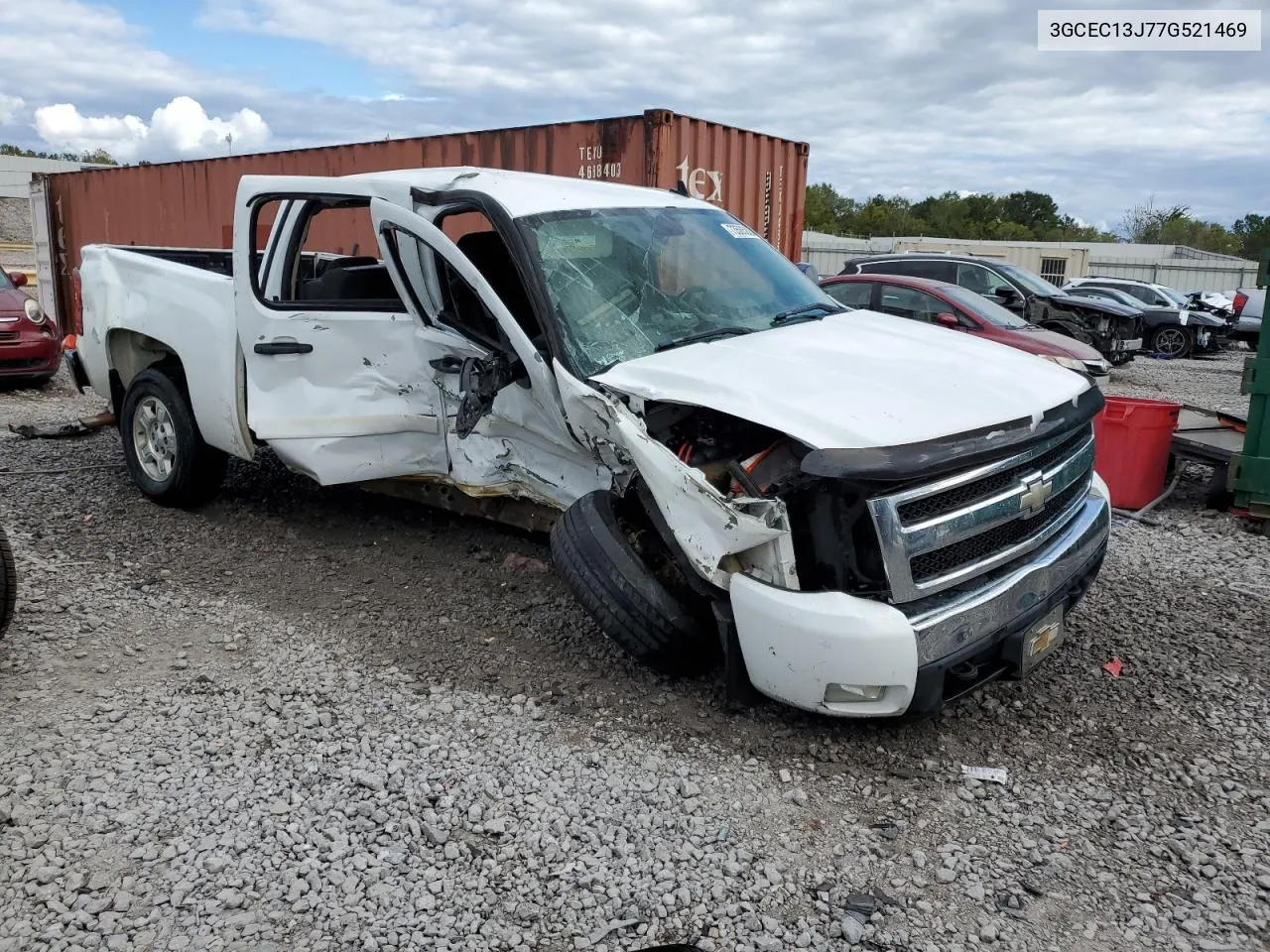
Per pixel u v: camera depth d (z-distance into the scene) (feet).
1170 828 10.47
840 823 10.46
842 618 10.57
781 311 15.07
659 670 12.94
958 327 35.29
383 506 20.61
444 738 11.90
